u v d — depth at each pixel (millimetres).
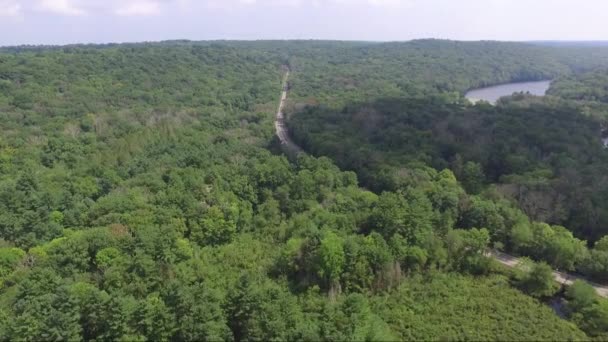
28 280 58938
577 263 71688
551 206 87438
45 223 79500
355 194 91375
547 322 59250
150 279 62375
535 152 123000
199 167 112625
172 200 85562
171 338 51188
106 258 65938
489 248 78750
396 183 97625
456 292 66125
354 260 66000
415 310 62188
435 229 76500
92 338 50844
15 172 107438
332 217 77375
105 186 101688
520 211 82625
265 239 80188
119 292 55375
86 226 81938
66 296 50562
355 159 115188
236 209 84000
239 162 114188
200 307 51438
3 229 77938
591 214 83188
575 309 61812
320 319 55594
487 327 58312
